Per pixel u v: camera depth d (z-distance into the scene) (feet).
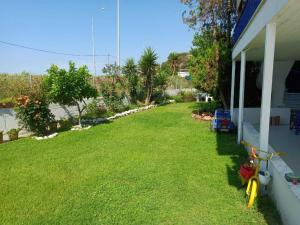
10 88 35.91
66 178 19.22
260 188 15.35
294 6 11.03
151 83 66.13
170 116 48.49
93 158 23.75
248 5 20.12
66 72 34.99
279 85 38.09
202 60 43.70
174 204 14.84
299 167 18.61
